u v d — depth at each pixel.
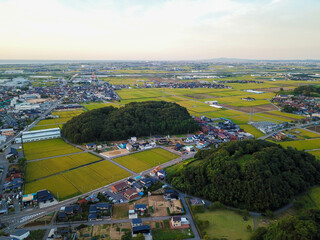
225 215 105.31
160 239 90.81
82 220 101.31
